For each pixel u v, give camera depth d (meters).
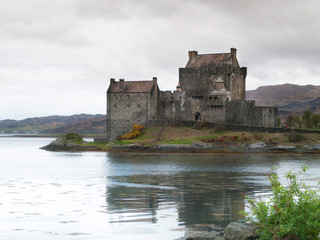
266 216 27.00
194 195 47.34
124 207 40.34
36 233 31.17
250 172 69.56
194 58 137.12
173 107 131.25
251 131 115.12
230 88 129.00
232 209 39.50
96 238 29.95
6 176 65.88
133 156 103.00
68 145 132.25
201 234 29.38
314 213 25.88
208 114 126.31
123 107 130.38
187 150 109.69
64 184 56.62
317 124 152.12
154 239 29.69
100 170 73.94
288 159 91.19
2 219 35.31
